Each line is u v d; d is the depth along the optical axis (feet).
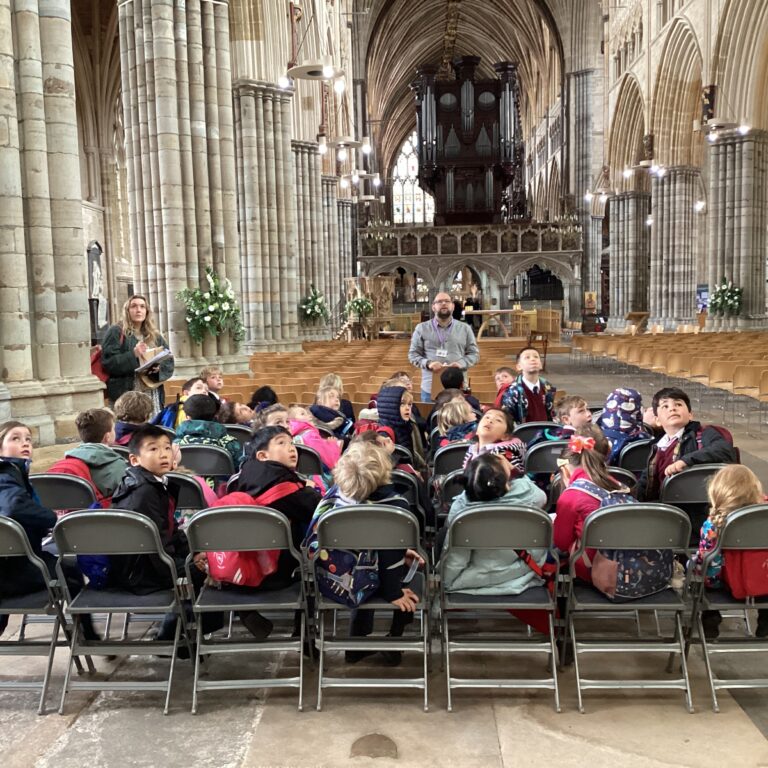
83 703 13.62
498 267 151.84
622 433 20.97
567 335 138.21
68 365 31.73
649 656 15.16
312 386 36.09
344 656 15.33
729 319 99.55
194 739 12.39
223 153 52.31
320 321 96.73
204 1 50.62
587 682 13.15
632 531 12.94
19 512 13.71
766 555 13.38
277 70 73.15
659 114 123.65
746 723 12.68
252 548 13.16
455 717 12.98
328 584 13.50
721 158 99.81
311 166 98.89
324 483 19.20
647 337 73.61
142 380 29.66
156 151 49.75
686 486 16.31
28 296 30.58
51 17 30.76
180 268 50.39
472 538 13.12
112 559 14.17
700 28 103.65
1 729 12.76
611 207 152.46
